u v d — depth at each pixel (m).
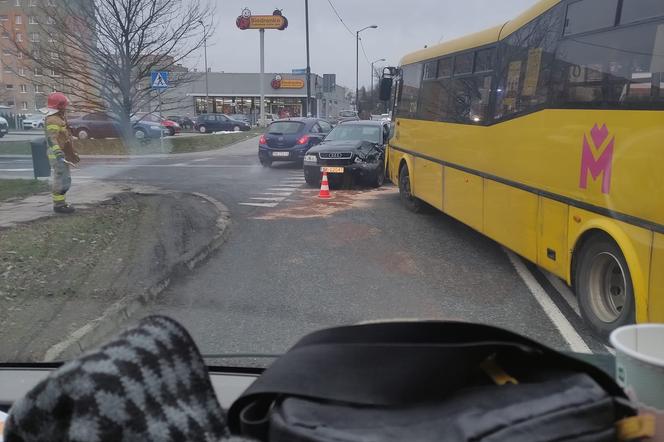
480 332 1.55
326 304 5.74
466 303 5.81
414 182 10.83
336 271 7.06
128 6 22.77
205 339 4.70
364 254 7.96
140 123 33.00
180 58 25.27
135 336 1.40
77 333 4.74
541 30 5.88
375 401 1.46
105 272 6.63
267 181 16.52
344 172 14.55
